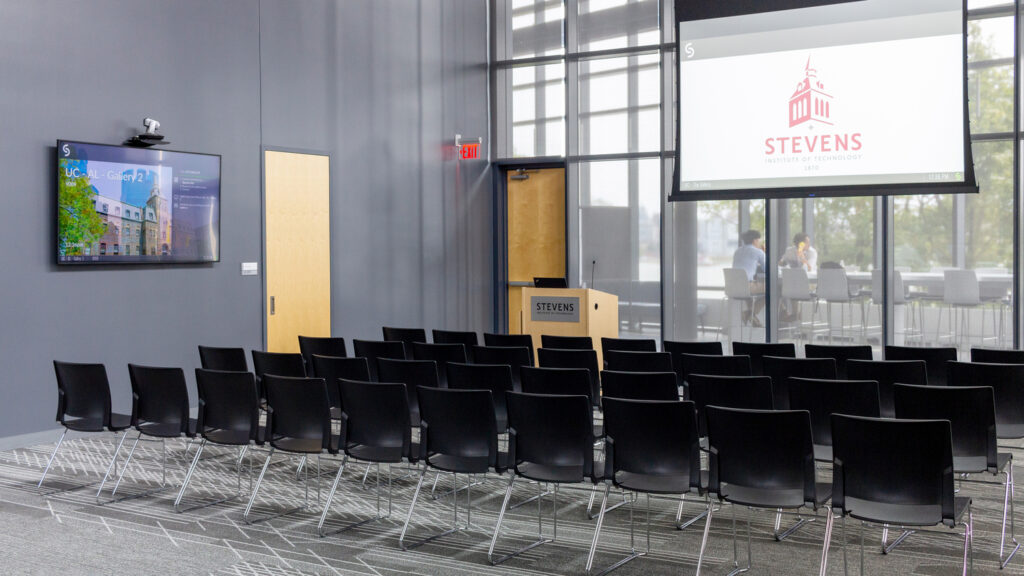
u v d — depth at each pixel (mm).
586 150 11758
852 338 10133
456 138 11789
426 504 5559
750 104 9312
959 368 5172
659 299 11359
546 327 8602
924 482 3660
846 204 10102
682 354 6070
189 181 8273
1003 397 5070
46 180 7191
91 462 6660
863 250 10023
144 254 7895
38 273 7156
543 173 12297
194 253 8336
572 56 11789
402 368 5871
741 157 9391
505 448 6832
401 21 10852
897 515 3736
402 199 10906
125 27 7754
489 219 12516
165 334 8156
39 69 7117
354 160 10188
